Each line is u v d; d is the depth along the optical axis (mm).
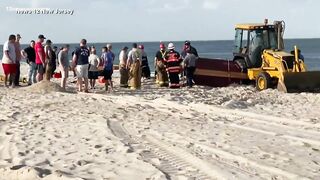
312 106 14508
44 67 19750
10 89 18281
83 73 17906
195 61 20562
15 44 19062
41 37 19531
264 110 13664
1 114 12500
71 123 11023
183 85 20953
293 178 6473
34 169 6777
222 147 8469
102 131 9945
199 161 7344
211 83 20922
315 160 7594
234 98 16297
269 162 7395
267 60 19875
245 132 10102
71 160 7543
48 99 15555
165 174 6594
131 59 20109
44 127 10539
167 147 8484
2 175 6809
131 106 14023
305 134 9977
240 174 6637
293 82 18391
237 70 20938
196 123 11156
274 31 21078
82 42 17875
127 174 6660
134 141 9055
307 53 102562
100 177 6520
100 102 14930
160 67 20516
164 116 12234
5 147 8617
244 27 21219
